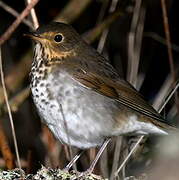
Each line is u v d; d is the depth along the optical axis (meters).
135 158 10.42
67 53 9.18
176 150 4.30
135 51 11.60
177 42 13.95
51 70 8.82
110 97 9.26
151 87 13.77
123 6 12.73
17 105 11.78
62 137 8.98
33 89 8.91
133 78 11.28
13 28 9.63
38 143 12.56
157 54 13.90
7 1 14.05
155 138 11.29
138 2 11.72
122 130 9.41
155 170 4.29
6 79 12.12
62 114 8.65
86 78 9.10
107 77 9.41
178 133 9.17
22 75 12.24
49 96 8.71
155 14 13.77
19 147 12.80
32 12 10.38
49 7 13.99
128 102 9.33
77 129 8.82
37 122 12.98
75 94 8.84
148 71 13.88
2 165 11.00
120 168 8.23
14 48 13.71
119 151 9.89
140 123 9.38
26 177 7.54
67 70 8.92
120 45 13.51
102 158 10.09
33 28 10.88
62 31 9.11
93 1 14.00
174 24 13.94
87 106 8.94
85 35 12.31
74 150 10.61
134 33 11.72
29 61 12.29
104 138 9.27
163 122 9.22
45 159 11.02
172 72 10.95
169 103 11.77
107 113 9.18
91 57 9.48
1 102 11.73
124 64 13.45
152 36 13.00
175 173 4.14
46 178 7.57
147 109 9.33
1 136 10.37
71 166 9.92
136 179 7.87
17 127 13.05
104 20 12.45
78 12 12.49
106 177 9.95
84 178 8.12
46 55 8.97
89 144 9.17
